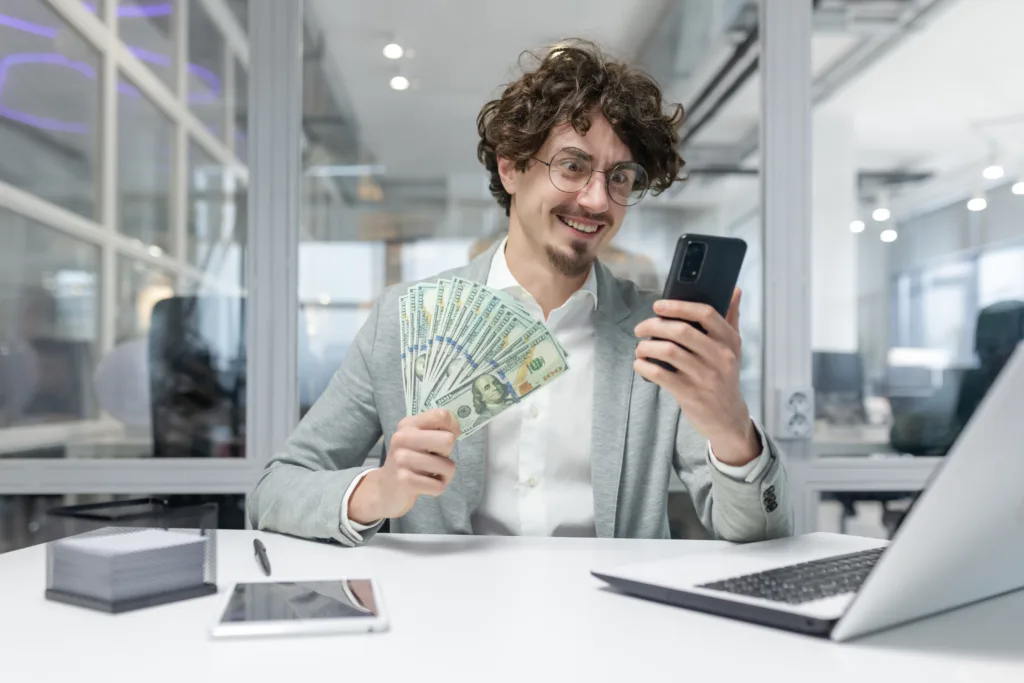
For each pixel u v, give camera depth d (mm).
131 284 2254
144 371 2250
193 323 2258
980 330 2291
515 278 1383
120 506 1337
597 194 1233
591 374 1335
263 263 2242
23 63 2240
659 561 820
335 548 979
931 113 2291
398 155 2260
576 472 1297
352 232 2262
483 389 1036
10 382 2229
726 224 2266
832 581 718
